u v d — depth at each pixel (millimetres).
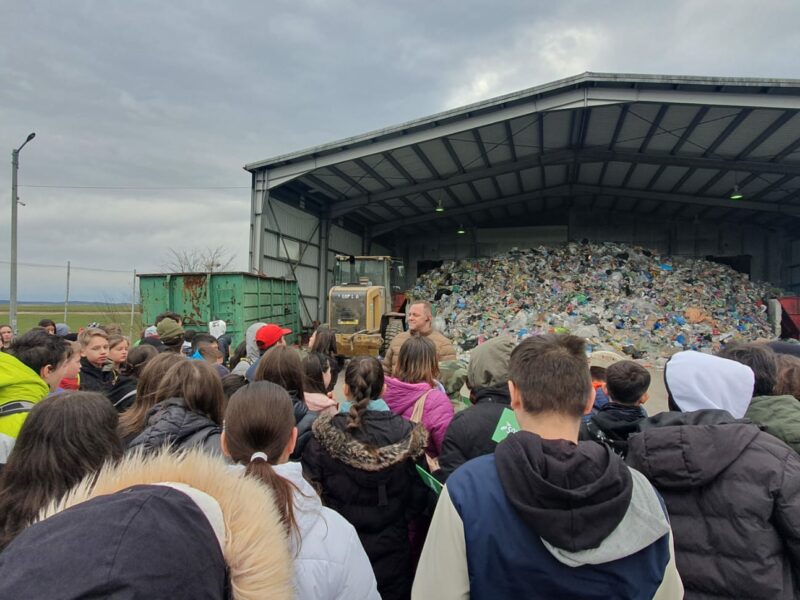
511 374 1444
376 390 2314
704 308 16703
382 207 20156
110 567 593
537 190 20656
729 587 1439
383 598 2059
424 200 20047
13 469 1408
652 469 1570
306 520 1337
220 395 2332
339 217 19984
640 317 15766
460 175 16984
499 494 1188
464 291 20016
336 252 19672
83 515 671
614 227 24141
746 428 1599
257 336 4320
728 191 18266
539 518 1089
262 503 944
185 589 659
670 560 1190
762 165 14797
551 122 13508
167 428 2047
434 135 12914
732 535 1454
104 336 4074
